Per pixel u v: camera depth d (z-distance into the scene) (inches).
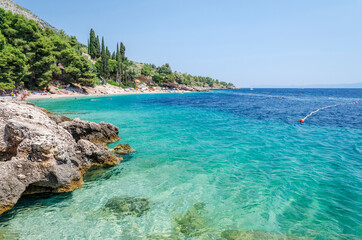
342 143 660.7
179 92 4990.2
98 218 286.5
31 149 324.8
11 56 1950.1
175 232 263.7
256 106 1942.7
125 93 3705.7
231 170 450.0
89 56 4628.4
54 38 2815.0
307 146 625.3
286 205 319.3
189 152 569.3
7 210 289.3
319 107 1893.5
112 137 672.4
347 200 327.9
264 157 530.0
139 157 529.0
